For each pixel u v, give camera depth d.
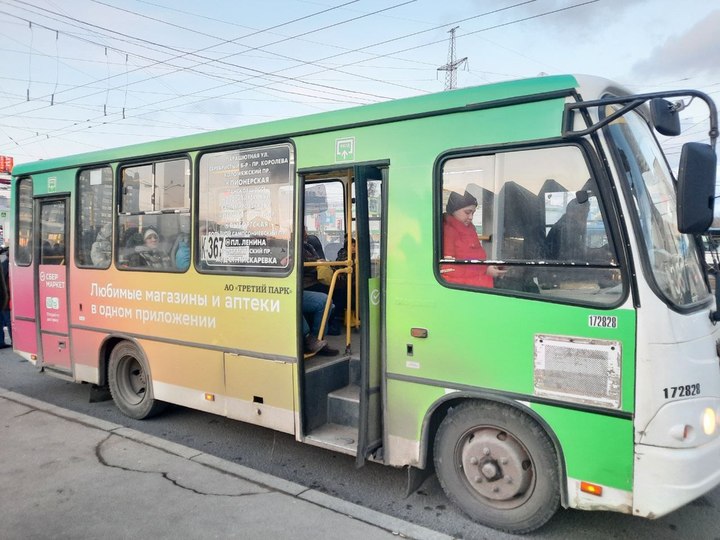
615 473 3.04
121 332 5.75
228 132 4.78
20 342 7.05
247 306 4.66
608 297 3.04
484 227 3.46
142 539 3.39
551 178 3.24
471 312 3.47
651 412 2.92
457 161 3.57
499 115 3.39
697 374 3.01
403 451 3.80
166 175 5.31
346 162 4.03
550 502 3.30
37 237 6.71
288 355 4.39
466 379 3.50
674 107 2.91
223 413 4.89
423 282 3.66
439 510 3.86
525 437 3.35
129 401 5.94
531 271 3.29
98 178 5.96
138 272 5.52
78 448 4.82
